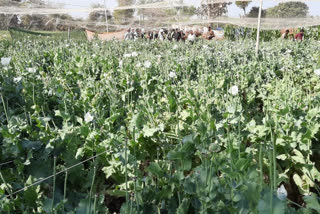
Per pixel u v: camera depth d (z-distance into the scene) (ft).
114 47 39.45
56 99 13.48
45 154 8.38
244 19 65.82
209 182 5.54
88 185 8.18
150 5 54.13
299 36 59.21
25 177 7.88
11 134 7.93
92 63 23.13
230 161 6.21
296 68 21.62
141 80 16.07
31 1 57.77
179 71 20.58
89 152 9.27
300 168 9.27
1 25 97.14
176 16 84.43
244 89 17.25
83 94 13.56
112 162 8.65
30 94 13.19
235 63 25.94
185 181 5.82
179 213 5.34
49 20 101.91
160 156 9.66
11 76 16.10
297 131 9.69
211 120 9.49
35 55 29.53
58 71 21.84
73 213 5.73
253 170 5.58
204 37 66.03
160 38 63.31
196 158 9.47
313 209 5.07
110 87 14.93
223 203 5.25
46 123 9.63
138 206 5.64
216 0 50.60
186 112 12.22
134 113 11.83
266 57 26.68
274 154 4.89
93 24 95.81
